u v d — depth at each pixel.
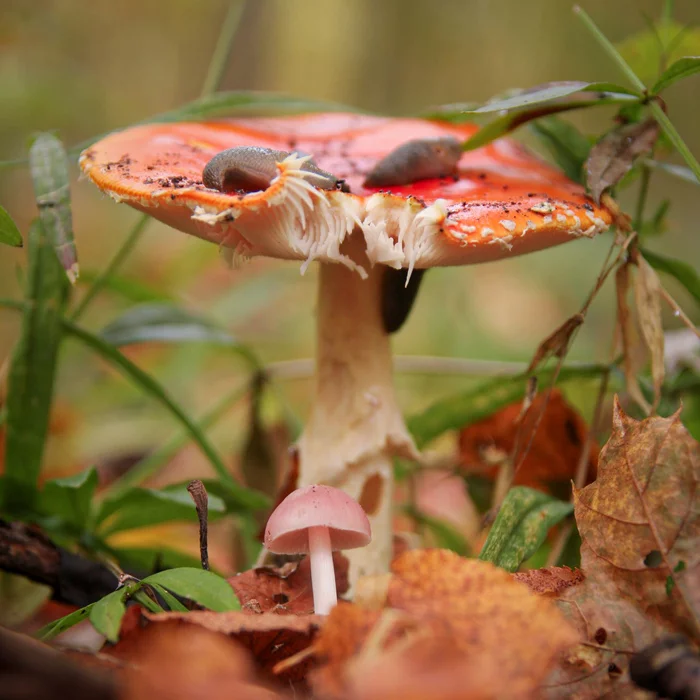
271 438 0.51
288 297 1.05
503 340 0.92
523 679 0.30
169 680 0.29
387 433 0.41
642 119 0.41
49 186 0.39
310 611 0.36
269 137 0.44
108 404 0.75
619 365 0.43
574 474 0.45
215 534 0.55
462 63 1.66
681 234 1.07
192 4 1.55
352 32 1.64
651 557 0.33
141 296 0.53
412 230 0.35
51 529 0.41
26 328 0.42
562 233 0.38
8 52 1.14
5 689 0.28
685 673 0.30
